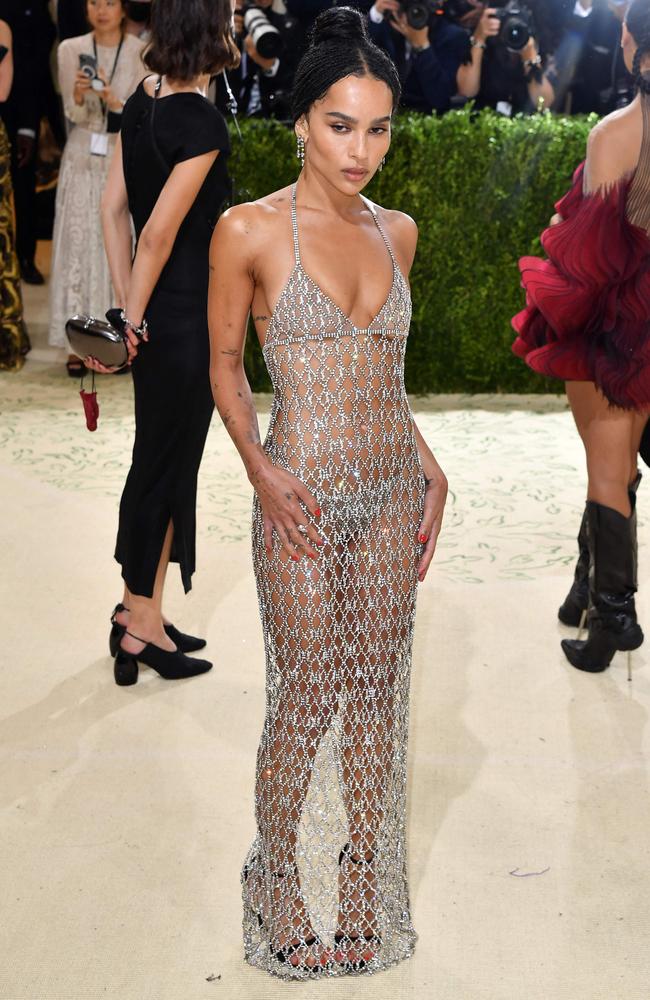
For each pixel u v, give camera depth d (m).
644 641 3.48
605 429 3.10
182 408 3.02
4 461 4.91
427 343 5.77
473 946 2.26
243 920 2.27
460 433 5.31
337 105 1.84
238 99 5.93
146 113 2.91
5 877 2.43
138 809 2.66
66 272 5.83
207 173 2.91
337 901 2.24
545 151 5.41
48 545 4.09
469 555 4.05
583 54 6.19
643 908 2.37
